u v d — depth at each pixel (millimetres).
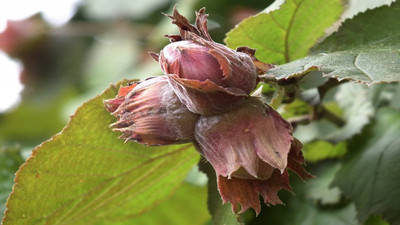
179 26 250
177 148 296
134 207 326
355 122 324
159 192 324
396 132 314
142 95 253
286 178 253
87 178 291
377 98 329
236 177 252
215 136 248
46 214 290
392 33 269
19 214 283
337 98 337
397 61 249
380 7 271
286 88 278
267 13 280
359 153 318
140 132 252
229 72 242
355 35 271
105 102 259
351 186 311
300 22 285
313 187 336
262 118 247
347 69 248
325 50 272
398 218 293
